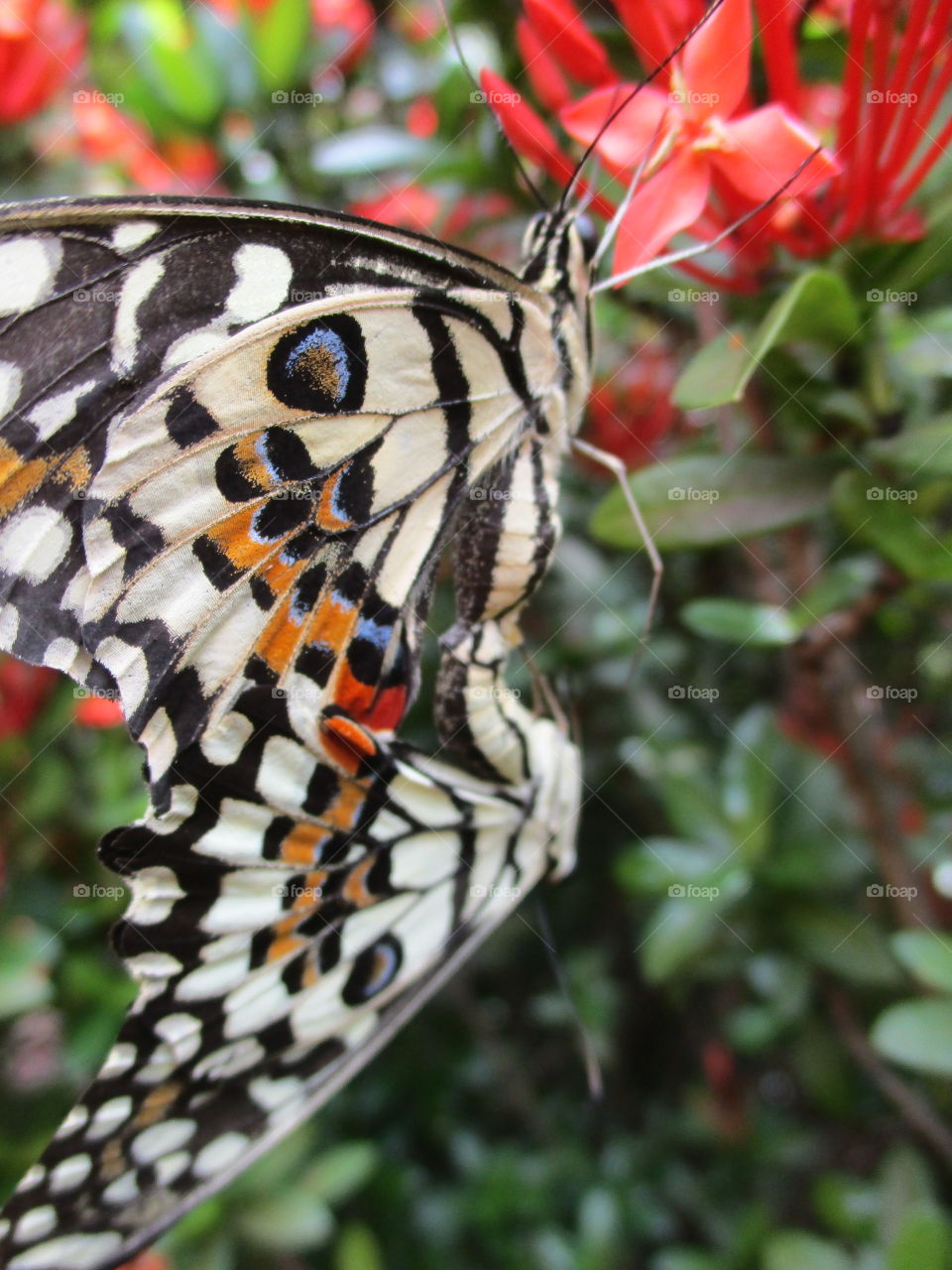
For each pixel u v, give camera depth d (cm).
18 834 16
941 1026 12
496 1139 21
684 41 11
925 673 16
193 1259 15
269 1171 16
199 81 15
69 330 10
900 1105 14
